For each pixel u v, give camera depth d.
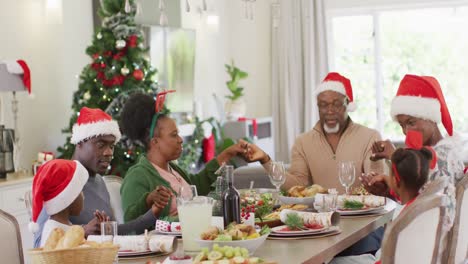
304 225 2.76
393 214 3.40
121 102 5.92
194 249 2.52
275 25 6.85
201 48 8.52
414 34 8.86
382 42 9.01
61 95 6.39
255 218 2.96
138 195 3.17
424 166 2.67
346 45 9.17
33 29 6.26
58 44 6.37
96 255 2.00
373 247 3.69
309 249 2.44
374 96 9.07
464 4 8.57
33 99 6.20
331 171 4.23
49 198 2.54
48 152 6.04
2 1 5.87
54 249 1.98
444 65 8.74
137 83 6.06
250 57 9.47
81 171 2.59
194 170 7.55
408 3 8.73
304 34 9.12
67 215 2.60
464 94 8.66
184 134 7.25
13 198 5.02
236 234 2.37
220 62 9.09
